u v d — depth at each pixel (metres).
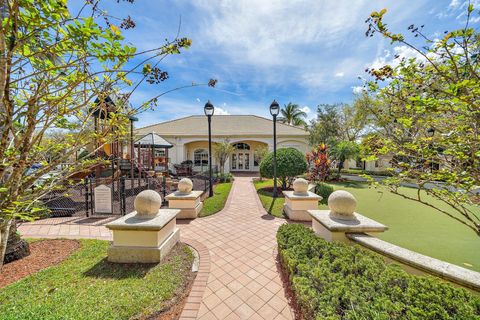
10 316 2.05
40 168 1.88
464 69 1.85
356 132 18.19
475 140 1.89
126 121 2.23
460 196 2.10
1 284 2.94
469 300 1.81
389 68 2.22
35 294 2.61
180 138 19.09
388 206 7.32
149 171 11.95
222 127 20.98
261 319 2.35
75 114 2.24
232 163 21.36
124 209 6.17
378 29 2.01
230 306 2.55
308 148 18.38
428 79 2.06
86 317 2.14
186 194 6.49
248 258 3.75
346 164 22.06
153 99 2.25
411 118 2.23
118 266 3.37
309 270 2.47
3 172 1.55
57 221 5.71
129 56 1.63
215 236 4.81
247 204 7.80
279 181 11.20
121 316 2.25
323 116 18.39
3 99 1.41
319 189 9.02
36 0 1.28
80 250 3.93
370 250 2.99
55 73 1.79
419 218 5.98
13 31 1.35
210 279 3.10
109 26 1.62
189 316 2.38
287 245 3.30
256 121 22.27
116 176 8.30
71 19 1.39
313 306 1.92
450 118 2.13
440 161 2.22
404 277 2.12
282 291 2.83
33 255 3.77
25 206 1.93
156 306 2.47
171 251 3.96
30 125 1.57
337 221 3.61
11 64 1.38
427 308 1.76
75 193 8.84
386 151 2.57
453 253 3.86
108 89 2.03
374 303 1.83
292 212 5.96
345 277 2.30
